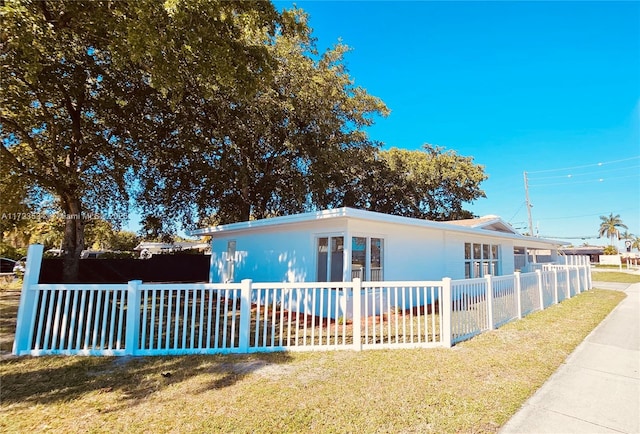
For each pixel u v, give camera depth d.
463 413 3.59
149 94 12.89
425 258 11.70
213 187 18.17
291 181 17.39
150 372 4.73
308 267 10.23
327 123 16.03
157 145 14.86
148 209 17.89
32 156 13.09
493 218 14.59
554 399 4.00
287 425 3.31
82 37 9.31
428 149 28.44
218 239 15.55
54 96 11.23
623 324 8.33
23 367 4.93
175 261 20.83
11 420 3.42
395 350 5.81
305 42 15.48
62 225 17.47
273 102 14.39
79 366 4.97
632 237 79.00
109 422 3.38
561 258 23.45
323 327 8.18
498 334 6.97
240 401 3.83
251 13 7.71
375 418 3.46
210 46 7.38
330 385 4.28
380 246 10.25
